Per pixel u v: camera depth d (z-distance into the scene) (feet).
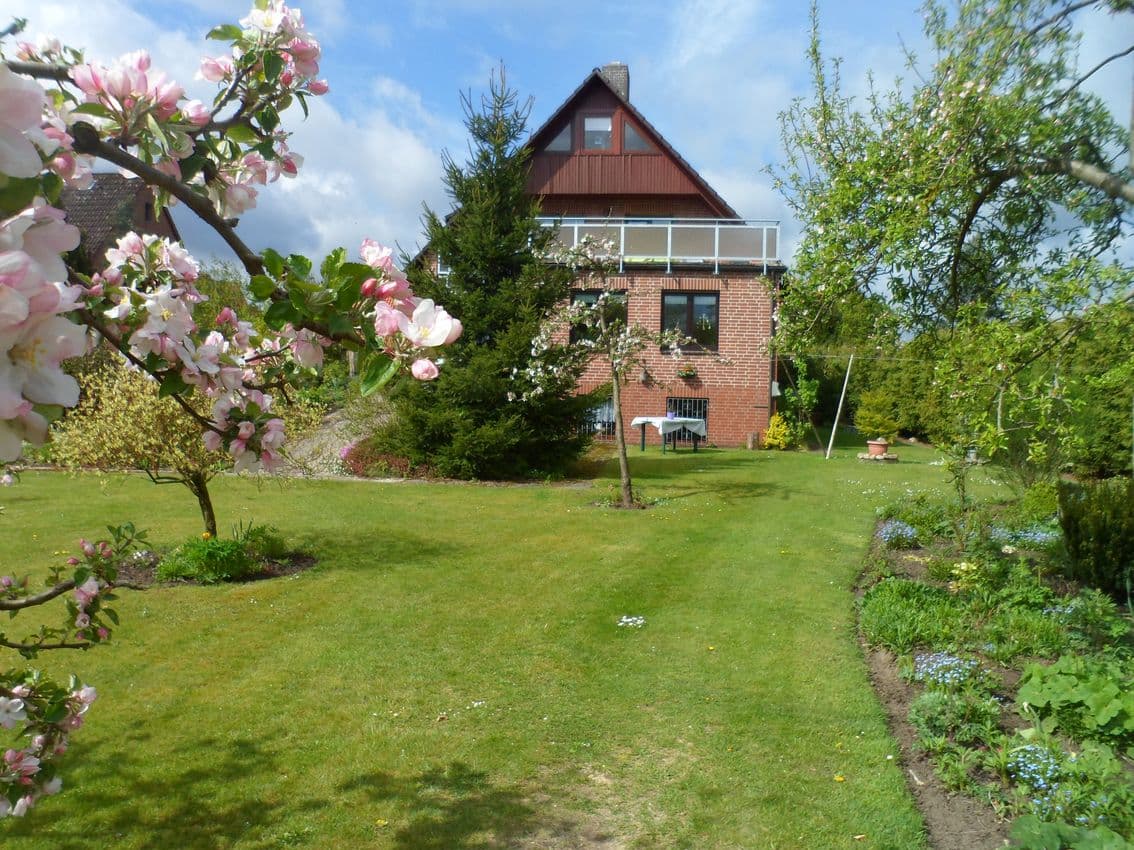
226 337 8.40
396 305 5.89
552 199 72.02
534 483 44.27
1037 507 30.12
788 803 11.66
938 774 12.44
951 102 14.89
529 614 20.48
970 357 15.51
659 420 58.13
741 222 61.21
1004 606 20.24
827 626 19.54
